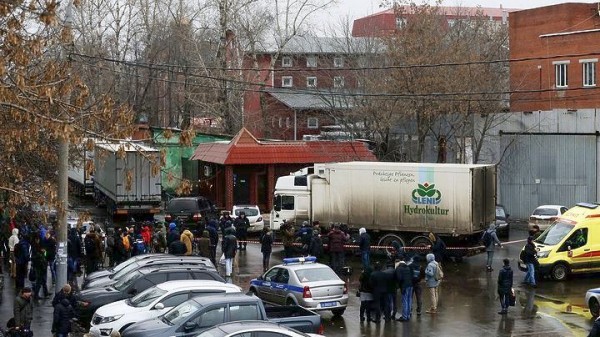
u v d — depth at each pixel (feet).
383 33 230.48
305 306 77.77
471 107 164.86
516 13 211.61
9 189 60.80
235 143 172.65
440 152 167.22
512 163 167.73
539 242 103.30
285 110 264.72
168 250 109.09
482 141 164.04
